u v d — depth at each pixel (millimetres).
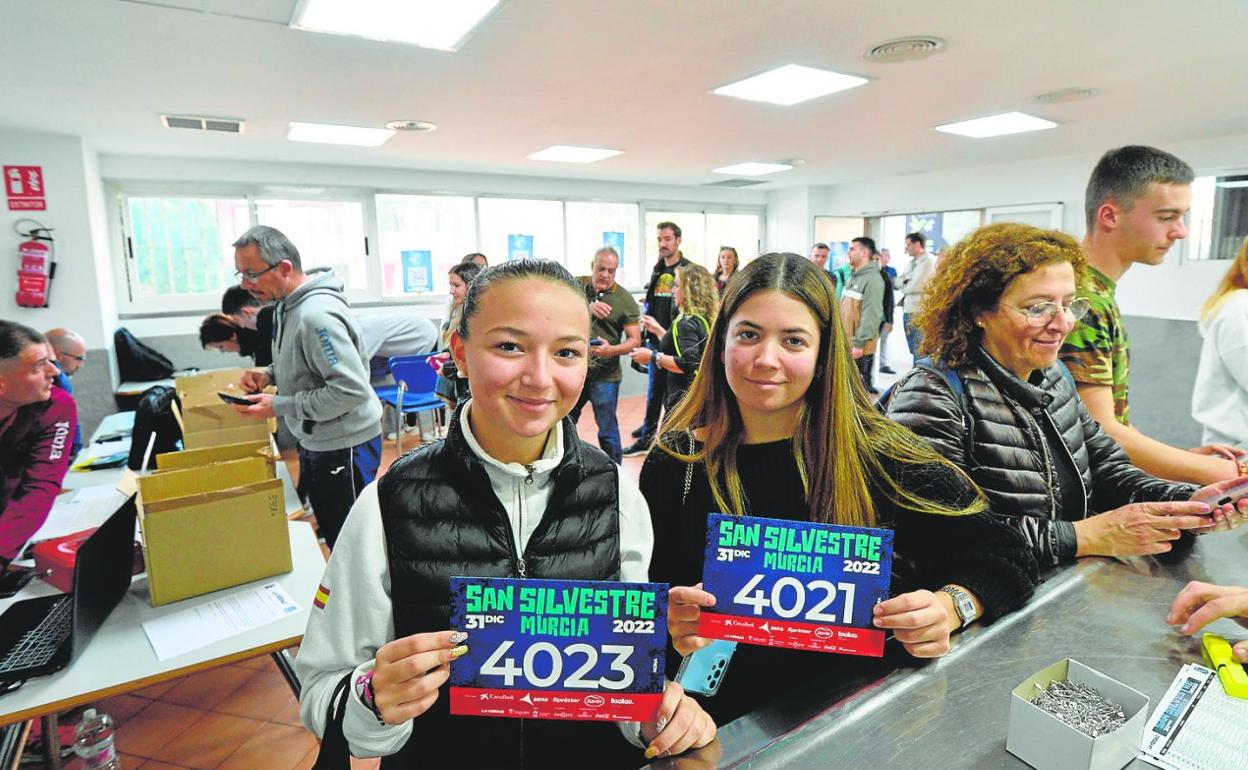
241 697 2203
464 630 711
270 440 2514
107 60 2693
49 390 1854
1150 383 5281
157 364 5066
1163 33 2625
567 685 719
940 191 7586
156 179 5281
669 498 1077
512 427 796
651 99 3564
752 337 961
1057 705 701
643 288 8219
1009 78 3273
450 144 4934
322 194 6020
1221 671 783
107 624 1400
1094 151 5875
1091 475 1364
